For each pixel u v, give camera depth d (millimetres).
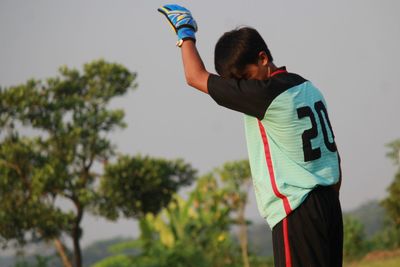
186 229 101188
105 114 109438
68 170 109375
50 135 108938
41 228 104875
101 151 110125
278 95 9586
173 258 98562
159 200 107562
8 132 109688
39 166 108312
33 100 107062
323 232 9508
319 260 9469
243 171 89688
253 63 9969
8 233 105250
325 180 9625
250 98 9633
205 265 98812
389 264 83562
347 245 110375
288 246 9531
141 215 108562
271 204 9688
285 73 9938
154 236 107188
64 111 110500
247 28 10188
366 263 93062
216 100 9969
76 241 109375
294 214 9508
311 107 9773
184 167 111625
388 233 116438
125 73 113188
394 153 105750
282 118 9578
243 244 93750
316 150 9656
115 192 105125
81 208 108000
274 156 9703
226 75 10117
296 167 9594
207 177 95750
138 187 106625
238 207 91812
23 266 109062
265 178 9703
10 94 107250
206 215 97375
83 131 109375
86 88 114438
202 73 10055
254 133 9906
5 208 105188
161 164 109188
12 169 107312
